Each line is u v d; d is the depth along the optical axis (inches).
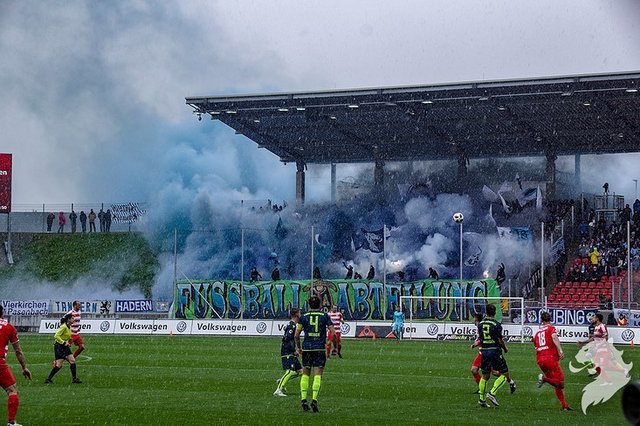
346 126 2785.4
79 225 3361.2
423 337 2155.5
